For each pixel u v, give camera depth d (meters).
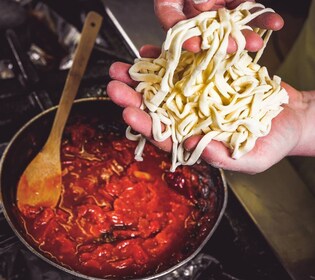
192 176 0.66
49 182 0.63
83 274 0.54
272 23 0.55
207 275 0.63
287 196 0.73
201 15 0.52
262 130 0.55
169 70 0.53
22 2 0.94
